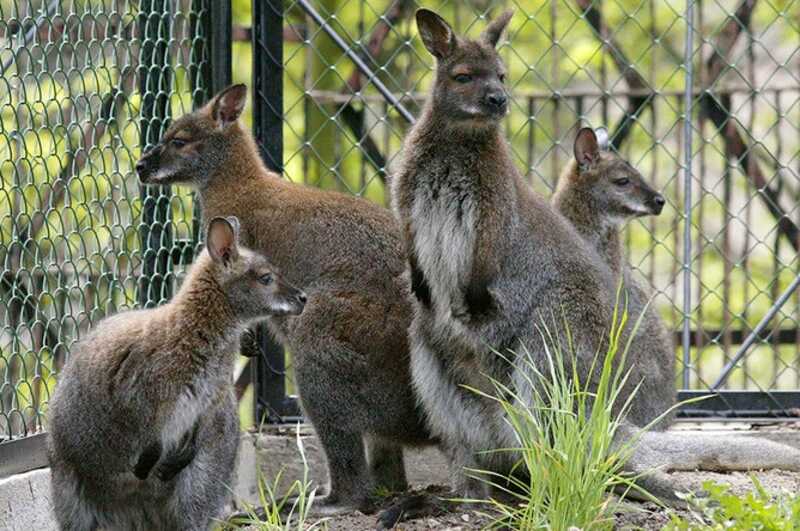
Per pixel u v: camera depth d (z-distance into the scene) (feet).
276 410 46.09
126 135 44.65
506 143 40.52
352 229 42.22
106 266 41.65
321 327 40.91
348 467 40.83
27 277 39.22
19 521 36.19
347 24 71.15
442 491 43.21
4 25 38.24
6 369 36.96
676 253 53.36
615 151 54.29
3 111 40.57
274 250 42.73
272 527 34.37
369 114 57.21
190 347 35.06
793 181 69.87
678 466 41.11
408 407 41.04
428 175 39.91
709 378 65.46
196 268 35.81
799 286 48.16
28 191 40.78
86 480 34.99
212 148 44.24
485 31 41.32
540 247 39.86
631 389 40.98
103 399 34.24
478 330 39.58
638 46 76.74
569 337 38.40
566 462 33.06
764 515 31.91
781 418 46.39
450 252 39.55
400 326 40.93
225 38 46.57
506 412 38.86
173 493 35.96
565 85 51.75
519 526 35.65
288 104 69.46
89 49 39.55
